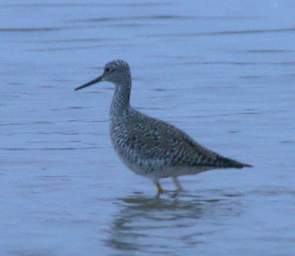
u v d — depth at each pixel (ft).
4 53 88.12
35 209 46.21
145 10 110.42
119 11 109.91
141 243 41.39
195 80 76.79
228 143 58.03
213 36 96.37
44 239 42.01
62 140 59.26
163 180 51.37
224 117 64.69
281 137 59.21
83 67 82.28
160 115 65.62
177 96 71.36
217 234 42.45
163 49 90.12
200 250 40.40
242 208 46.24
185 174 48.34
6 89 73.97
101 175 52.08
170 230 43.11
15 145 58.03
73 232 42.98
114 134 49.88
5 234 42.68
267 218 44.57
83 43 92.84
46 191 49.08
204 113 65.98
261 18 106.22
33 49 90.07
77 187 49.88
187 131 61.11
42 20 103.91
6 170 52.75
